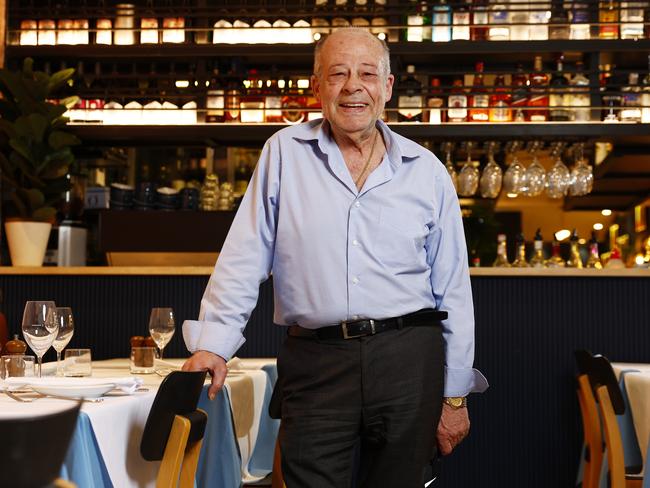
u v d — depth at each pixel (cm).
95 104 550
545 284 473
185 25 559
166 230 534
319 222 223
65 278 494
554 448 468
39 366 263
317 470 218
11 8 554
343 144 230
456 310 236
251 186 232
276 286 230
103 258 570
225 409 280
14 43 556
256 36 548
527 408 471
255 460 356
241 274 226
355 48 225
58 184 514
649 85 511
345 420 219
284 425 225
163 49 547
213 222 532
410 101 538
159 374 302
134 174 612
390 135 231
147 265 541
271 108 534
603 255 623
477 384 238
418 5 525
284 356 227
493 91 543
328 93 225
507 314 474
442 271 236
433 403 224
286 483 221
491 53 536
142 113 550
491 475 470
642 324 470
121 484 207
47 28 556
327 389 221
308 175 227
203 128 541
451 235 236
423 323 227
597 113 532
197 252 533
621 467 340
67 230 533
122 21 561
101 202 570
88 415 190
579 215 659
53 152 501
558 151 546
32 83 497
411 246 226
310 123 233
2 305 495
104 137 549
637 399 347
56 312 274
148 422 202
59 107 501
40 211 505
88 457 187
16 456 120
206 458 277
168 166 613
